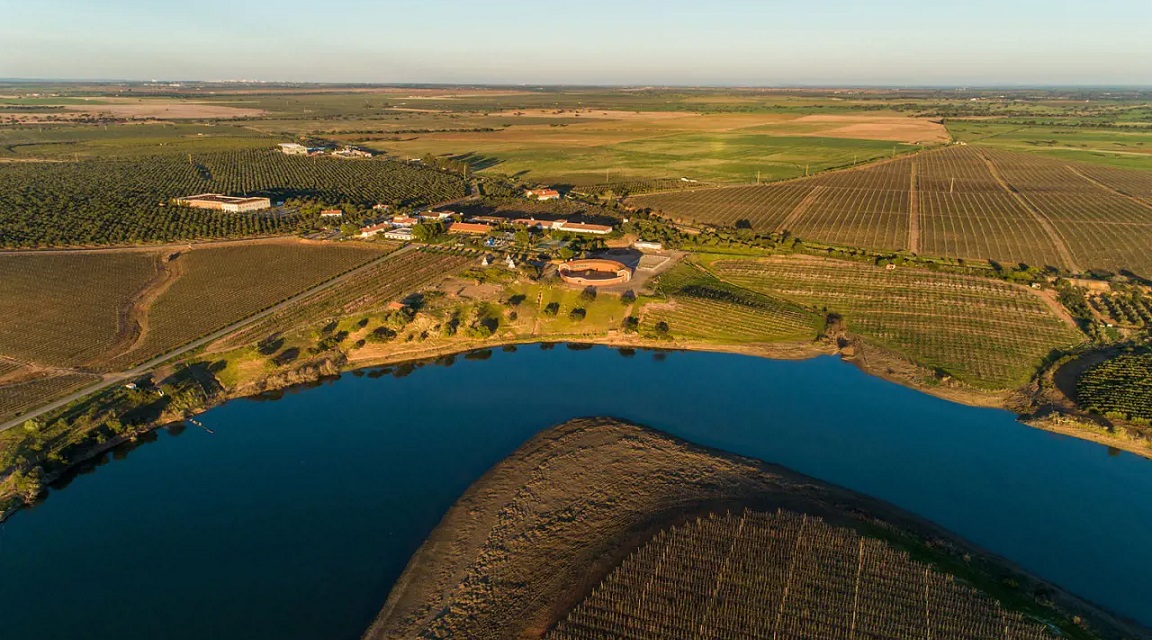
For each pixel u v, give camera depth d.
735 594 79.56
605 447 112.69
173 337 151.38
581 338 158.00
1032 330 155.62
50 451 111.75
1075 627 75.31
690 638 74.19
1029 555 89.31
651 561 84.56
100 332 152.50
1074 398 127.50
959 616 76.00
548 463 108.62
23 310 162.38
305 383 140.50
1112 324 157.38
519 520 95.75
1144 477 106.00
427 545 91.62
